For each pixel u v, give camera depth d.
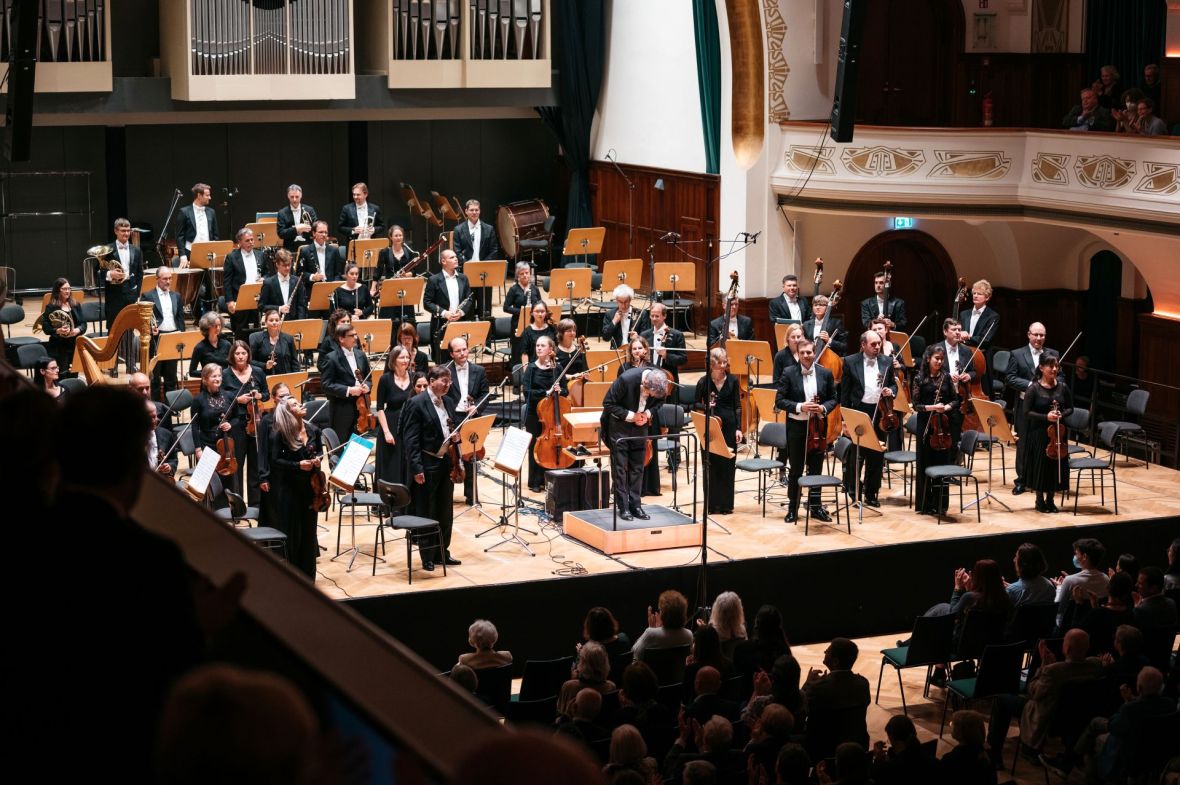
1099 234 20.34
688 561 13.15
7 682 1.68
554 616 11.81
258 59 21.23
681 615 10.19
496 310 21.36
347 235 20.23
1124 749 8.92
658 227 22.88
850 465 15.09
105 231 22.75
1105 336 22.42
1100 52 22.00
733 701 9.23
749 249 21.31
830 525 14.38
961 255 22.47
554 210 25.78
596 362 15.56
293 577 1.81
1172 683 9.95
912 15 22.42
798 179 20.81
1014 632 10.88
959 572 11.31
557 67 23.94
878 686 11.60
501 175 25.44
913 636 10.82
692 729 8.23
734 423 14.32
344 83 21.83
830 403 14.15
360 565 12.88
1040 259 22.50
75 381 14.56
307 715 1.35
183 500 2.04
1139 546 13.52
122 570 1.75
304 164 24.12
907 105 22.59
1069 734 9.64
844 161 20.34
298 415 11.90
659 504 14.59
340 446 13.70
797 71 21.25
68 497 1.83
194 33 20.78
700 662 9.46
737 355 15.75
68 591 1.72
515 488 13.73
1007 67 22.48
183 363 19.00
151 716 1.67
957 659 10.92
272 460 11.99
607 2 23.59
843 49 14.06
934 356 14.60
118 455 1.93
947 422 14.67
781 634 9.94
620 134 23.64
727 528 14.20
